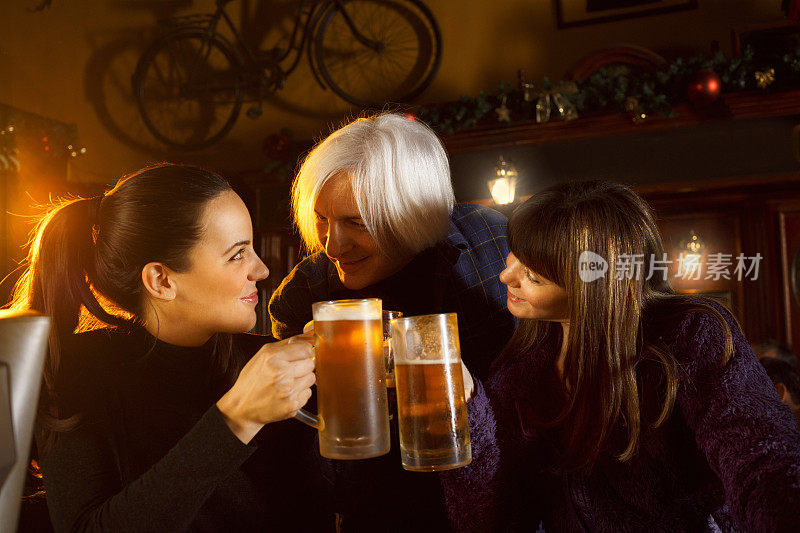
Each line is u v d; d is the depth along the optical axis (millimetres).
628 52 4949
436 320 878
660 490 1037
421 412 873
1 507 470
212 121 6133
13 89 6383
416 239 1396
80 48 6352
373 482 1338
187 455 812
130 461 982
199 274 990
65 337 1013
